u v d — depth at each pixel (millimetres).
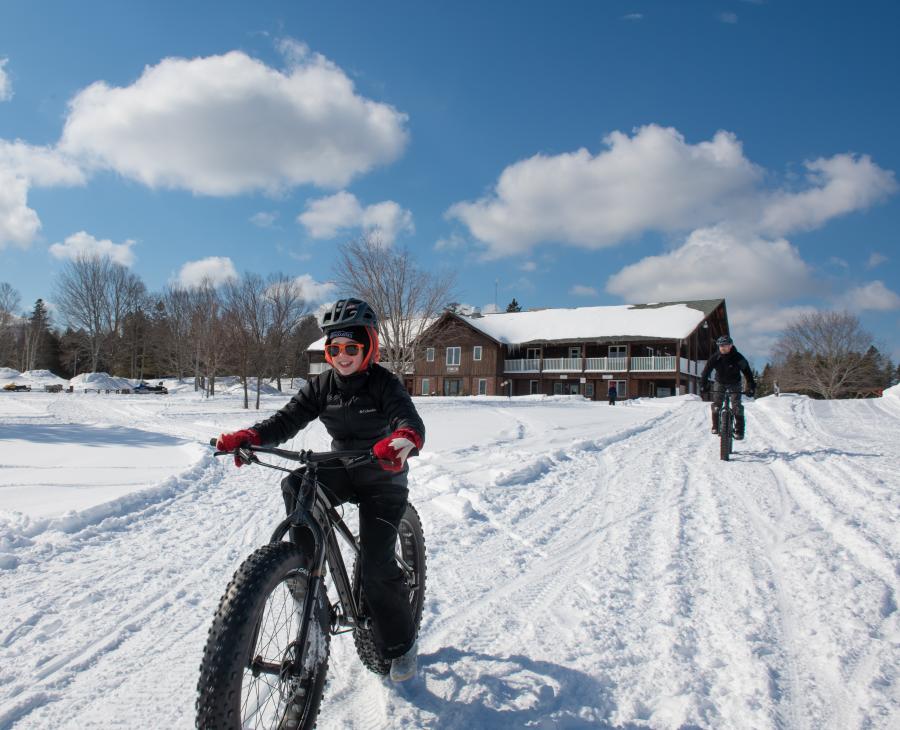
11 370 67938
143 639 3389
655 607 3738
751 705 2605
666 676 2885
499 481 7590
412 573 3248
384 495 2697
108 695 2781
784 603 3691
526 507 6453
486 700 2678
